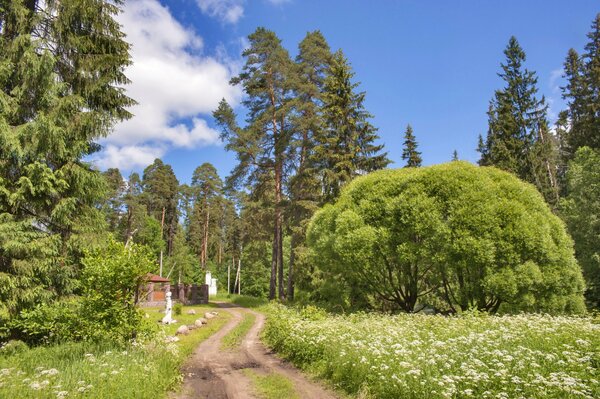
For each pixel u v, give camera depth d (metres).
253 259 40.81
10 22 10.93
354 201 18.83
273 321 15.20
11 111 10.45
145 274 10.91
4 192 10.11
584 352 6.62
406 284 18.73
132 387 6.86
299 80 31.70
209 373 10.17
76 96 11.55
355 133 28.23
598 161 25.73
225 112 32.28
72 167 11.70
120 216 55.66
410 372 6.12
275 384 8.71
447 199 16.34
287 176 33.66
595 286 23.48
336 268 19.34
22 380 6.68
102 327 9.98
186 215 69.75
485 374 5.66
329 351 9.47
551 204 32.62
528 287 14.95
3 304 9.88
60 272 11.44
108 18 12.80
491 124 41.56
